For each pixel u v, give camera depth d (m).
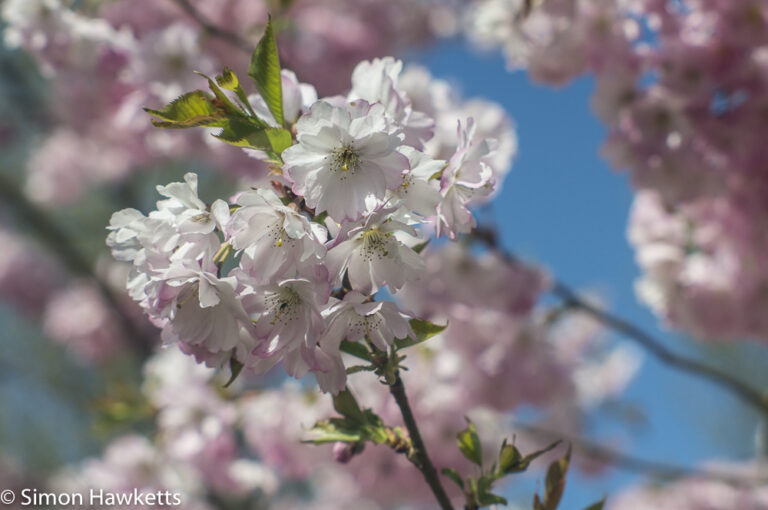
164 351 0.98
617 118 0.84
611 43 0.83
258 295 0.40
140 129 0.96
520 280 0.99
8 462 1.71
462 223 0.42
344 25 1.61
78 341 1.82
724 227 0.90
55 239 1.80
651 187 0.85
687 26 0.82
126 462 1.04
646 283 1.02
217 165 1.20
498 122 0.80
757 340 0.98
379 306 0.39
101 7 0.98
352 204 0.39
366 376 0.82
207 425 0.87
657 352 0.98
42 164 1.80
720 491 1.26
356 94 0.45
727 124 0.81
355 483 0.89
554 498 0.45
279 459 0.89
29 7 0.82
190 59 0.81
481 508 0.49
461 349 0.98
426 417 0.84
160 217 0.40
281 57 0.57
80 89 0.96
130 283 0.41
